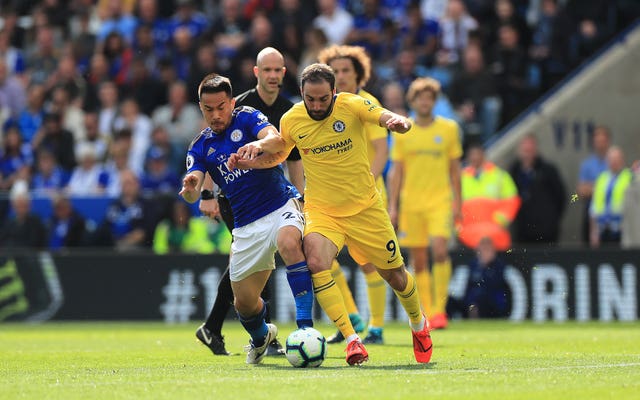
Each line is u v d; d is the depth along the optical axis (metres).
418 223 45.06
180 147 66.06
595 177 62.12
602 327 49.22
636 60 66.88
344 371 24.81
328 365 26.83
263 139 25.42
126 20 76.50
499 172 58.81
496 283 54.69
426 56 67.12
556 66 68.50
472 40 65.12
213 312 31.70
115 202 59.72
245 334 44.47
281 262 54.88
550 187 60.25
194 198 26.59
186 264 56.62
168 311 56.72
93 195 60.66
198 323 56.12
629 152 66.69
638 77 66.81
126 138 65.31
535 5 72.88
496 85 65.06
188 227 58.66
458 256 55.12
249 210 26.42
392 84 58.94
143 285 57.03
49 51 78.00
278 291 54.81
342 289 36.78
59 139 68.62
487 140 64.56
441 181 44.84
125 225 59.34
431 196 44.91
